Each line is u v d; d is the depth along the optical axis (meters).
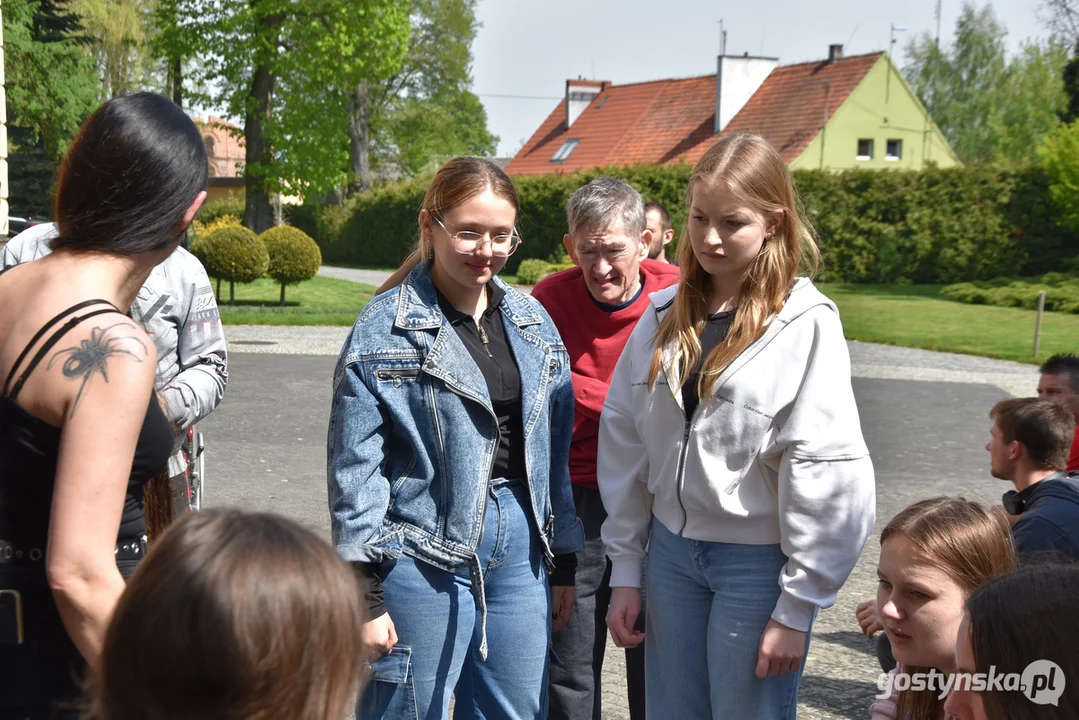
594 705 3.33
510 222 2.47
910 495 7.43
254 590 1.12
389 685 2.43
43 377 1.66
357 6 29.95
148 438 1.81
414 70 51.78
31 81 29.80
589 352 3.30
